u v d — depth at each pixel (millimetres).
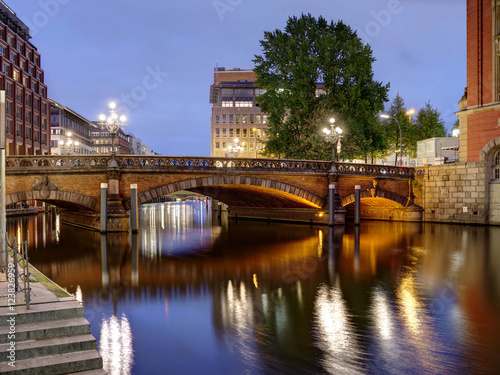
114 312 12203
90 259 21625
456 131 55750
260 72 48938
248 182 35438
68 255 22938
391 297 13930
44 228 39250
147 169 31812
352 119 44375
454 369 8328
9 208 59375
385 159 68250
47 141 74312
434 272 18156
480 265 19797
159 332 10508
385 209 46625
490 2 37188
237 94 103688
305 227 39312
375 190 41281
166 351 9281
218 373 8195
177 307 12719
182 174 33156
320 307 12703
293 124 48625
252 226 41469
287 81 47219
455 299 13680
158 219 54656
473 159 39000
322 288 15211
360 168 41188
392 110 62438
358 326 10953
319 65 46344
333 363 8625
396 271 18391
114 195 31266
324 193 39750
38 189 30047
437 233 33281
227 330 10617
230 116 101750
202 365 8547
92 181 31500
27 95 66938
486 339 9961
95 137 138750
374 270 18609
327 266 19578
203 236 32469
